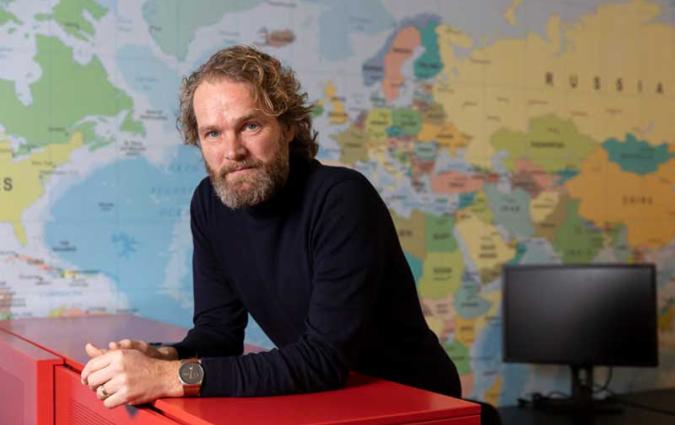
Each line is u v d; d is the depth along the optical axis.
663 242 3.59
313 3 3.00
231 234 1.78
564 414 3.17
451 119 3.23
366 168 3.09
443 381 1.83
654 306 3.23
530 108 3.37
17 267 2.65
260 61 1.65
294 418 1.34
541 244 3.40
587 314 3.23
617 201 3.54
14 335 2.28
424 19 3.18
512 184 3.35
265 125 1.61
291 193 1.67
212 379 1.49
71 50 2.70
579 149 3.47
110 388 1.47
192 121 1.76
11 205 2.64
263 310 1.82
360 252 1.58
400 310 1.77
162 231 2.83
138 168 2.79
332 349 1.54
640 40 3.58
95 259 2.74
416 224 3.18
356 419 1.34
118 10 2.75
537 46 3.38
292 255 1.67
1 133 2.62
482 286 3.30
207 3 2.86
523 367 3.39
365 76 3.09
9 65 2.63
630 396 3.46
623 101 3.55
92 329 2.40
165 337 2.26
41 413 1.87
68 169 2.71
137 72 2.78
